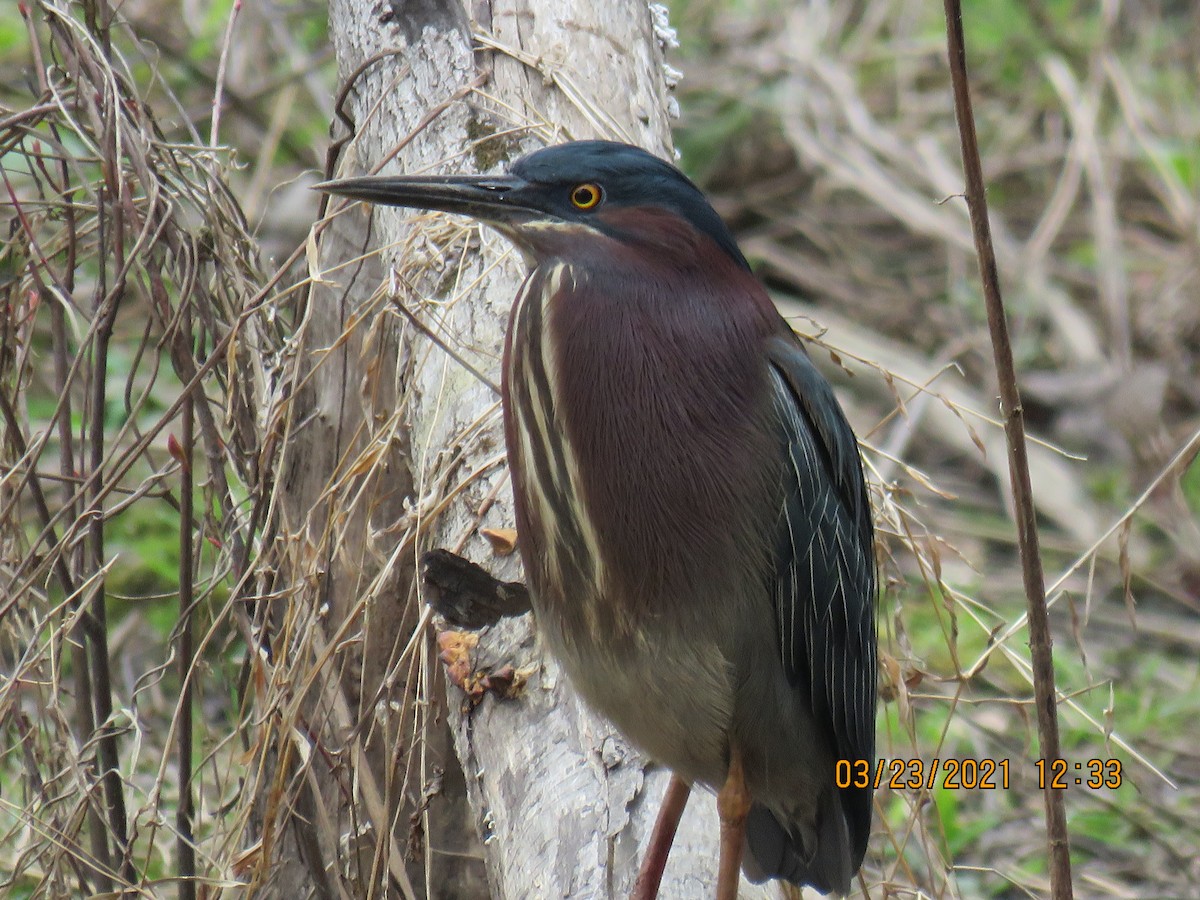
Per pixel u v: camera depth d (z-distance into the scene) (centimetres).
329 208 811
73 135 1018
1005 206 1770
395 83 782
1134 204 1769
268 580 769
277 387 773
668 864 638
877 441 1466
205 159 828
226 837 725
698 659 615
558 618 636
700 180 1756
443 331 714
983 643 1190
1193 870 1013
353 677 775
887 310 1630
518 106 769
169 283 891
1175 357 1593
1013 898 1009
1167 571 1348
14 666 800
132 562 1188
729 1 1869
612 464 612
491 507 701
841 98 1722
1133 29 1859
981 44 1847
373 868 670
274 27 1488
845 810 681
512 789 642
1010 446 593
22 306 838
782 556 628
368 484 753
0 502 805
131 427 995
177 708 734
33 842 791
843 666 675
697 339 615
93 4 801
